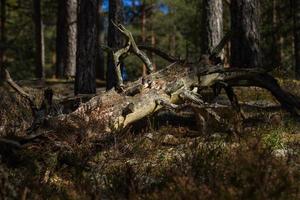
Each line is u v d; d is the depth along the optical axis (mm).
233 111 8812
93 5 13367
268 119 8914
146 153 7227
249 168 4941
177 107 7801
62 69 24609
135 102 7672
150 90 7941
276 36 33844
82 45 13422
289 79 15352
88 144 7000
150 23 43906
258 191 4680
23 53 39312
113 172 6297
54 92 16922
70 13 24438
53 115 7898
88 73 13398
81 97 8938
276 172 5109
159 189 5504
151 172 6445
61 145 6676
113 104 7609
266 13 33156
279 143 7445
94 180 5973
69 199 5180
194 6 38750
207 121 8180
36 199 5301
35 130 7203
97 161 6879
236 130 7625
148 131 8656
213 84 8883
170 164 6250
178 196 4770
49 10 35906
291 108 9086
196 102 8055
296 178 5422
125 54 8781
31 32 39719
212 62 8758
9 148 6266
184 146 7391
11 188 5359
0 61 30766
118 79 8188
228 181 5219
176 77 8227
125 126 7684
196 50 43500
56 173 6418
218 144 7164
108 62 16516
